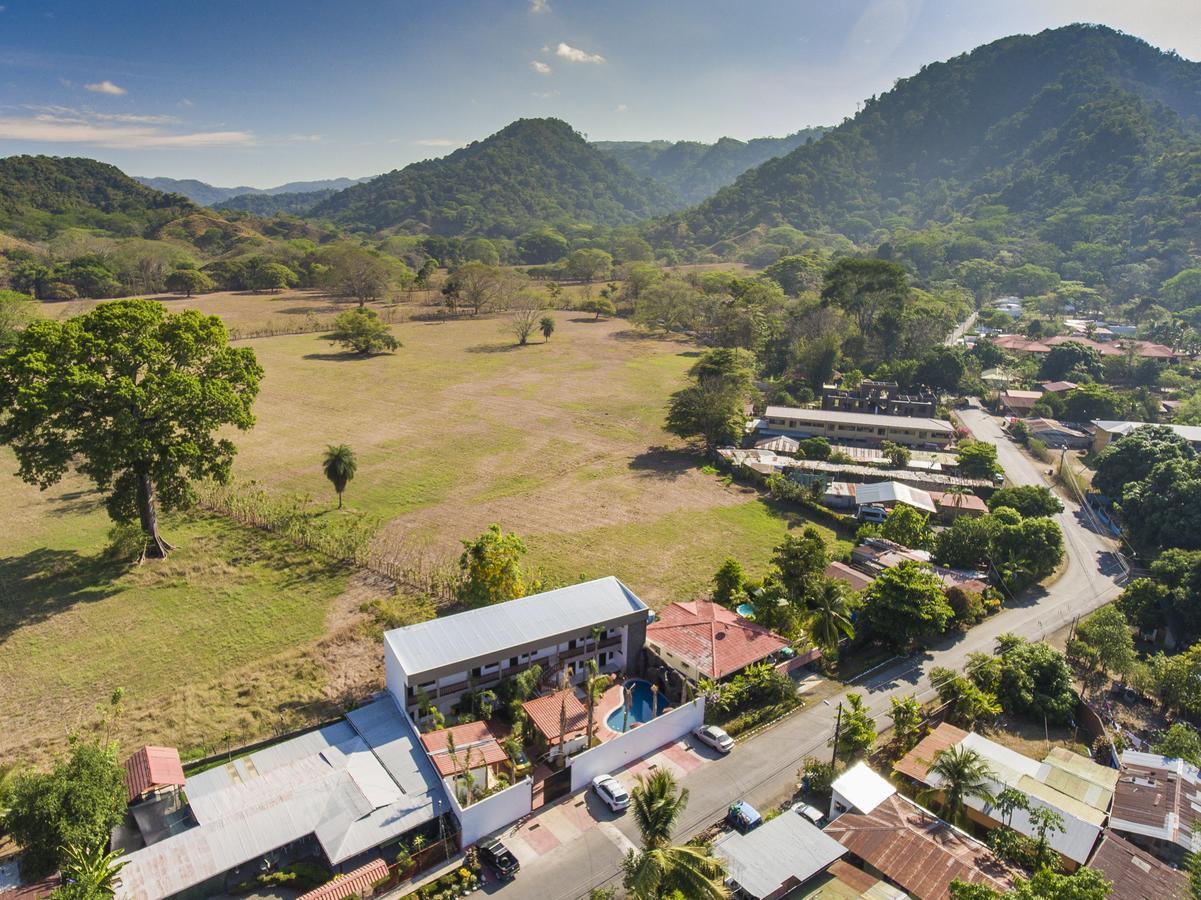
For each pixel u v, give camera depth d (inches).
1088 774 1669.5
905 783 1684.3
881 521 3169.3
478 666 1779.0
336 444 3996.1
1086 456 4360.2
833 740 1806.1
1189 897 1333.7
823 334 5772.6
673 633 2082.9
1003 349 6732.3
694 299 7726.4
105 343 2338.8
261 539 2753.4
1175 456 3366.1
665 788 1282.0
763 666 1990.7
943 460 3927.2
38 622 2182.6
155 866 1266.0
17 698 1841.8
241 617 2240.4
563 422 4574.3
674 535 3006.9
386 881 1327.5
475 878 1360.7
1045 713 1966.0
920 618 2193.7
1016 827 1534.2
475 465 3752.5
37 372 2224.4
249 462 3671.3
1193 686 1995.6
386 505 3193.9
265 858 1362.0
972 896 1189.7
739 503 3393.2
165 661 2012.8
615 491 3474.4
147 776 1444.4
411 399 4970.5
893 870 1360.7
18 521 2915.8
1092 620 2282.2
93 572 2482.8
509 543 2240.4
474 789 1503.4
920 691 2057.1
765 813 1556.3
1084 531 3339.1
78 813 1279.5
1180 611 2395.4
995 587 2699.3
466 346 6796.3
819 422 4355.3
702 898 1169.4
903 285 6274.6
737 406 4237.2
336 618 2246.6
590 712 1654.8
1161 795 1582.2
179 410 2434.8
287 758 1577.3
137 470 2461.9
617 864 1413.6
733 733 1839.3
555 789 1584.6
